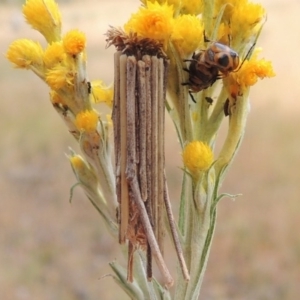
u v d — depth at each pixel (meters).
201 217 0.17
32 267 0.66
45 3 0.18
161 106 0.15
